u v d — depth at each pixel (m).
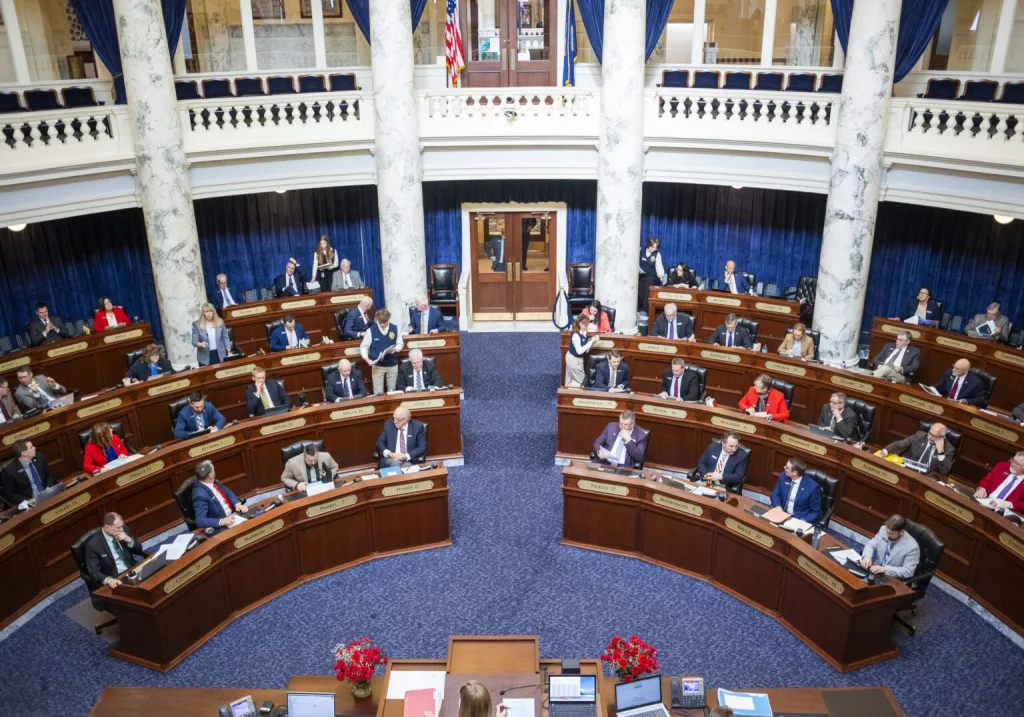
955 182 10.41
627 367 10.17
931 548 6.91
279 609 7.52
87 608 7.55
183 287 11.62
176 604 6.80
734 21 13.74
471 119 12.71
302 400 9.88
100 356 11.39
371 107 12.51
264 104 11.95
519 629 7.25
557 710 5.08
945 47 12.80
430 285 14.72
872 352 11.61
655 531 8.02
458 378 11.38
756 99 11.71
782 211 13.80
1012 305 12.12
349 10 14.12
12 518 7.29
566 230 14.58
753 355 10.31
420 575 7.98
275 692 5.75
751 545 7.33
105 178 10.95
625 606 7.52
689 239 14.71
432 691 5.27
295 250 14.71
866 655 6.73
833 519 8.51
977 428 8.70
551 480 9.59
